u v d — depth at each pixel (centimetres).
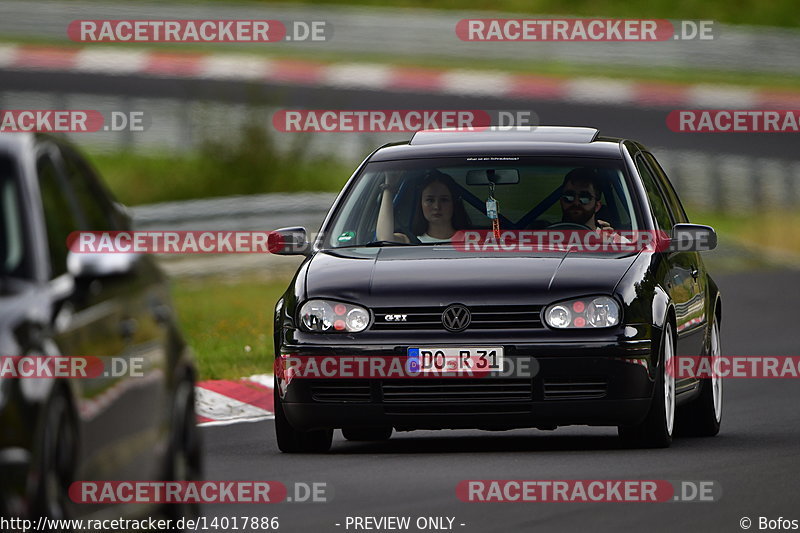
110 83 14338
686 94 15288
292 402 3684
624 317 3625
